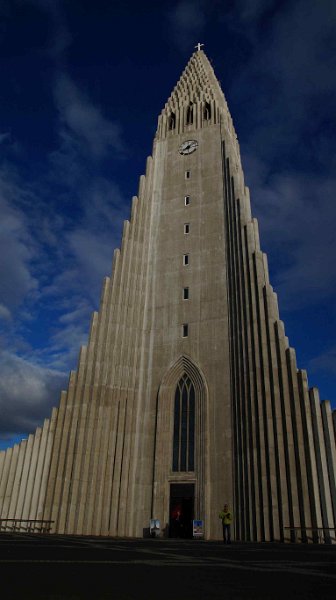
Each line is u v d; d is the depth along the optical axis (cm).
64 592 625
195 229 4609
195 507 3384
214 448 3528
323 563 1231
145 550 1600
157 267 4562
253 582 788
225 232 4425
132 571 889
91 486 3447
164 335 4175
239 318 3794
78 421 3672
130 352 4081
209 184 4831
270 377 3362
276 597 637
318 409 3095
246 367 3541
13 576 749
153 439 3753
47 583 694
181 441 3697
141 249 4603
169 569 953
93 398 3744
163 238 4712
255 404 3366
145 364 4106
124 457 3647
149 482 3606
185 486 3528
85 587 675
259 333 3538
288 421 3139
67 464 3519
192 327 4094
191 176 5003
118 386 3888
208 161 5016
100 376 3859
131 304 4272
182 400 3862
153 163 5291
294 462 3028
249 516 3114
